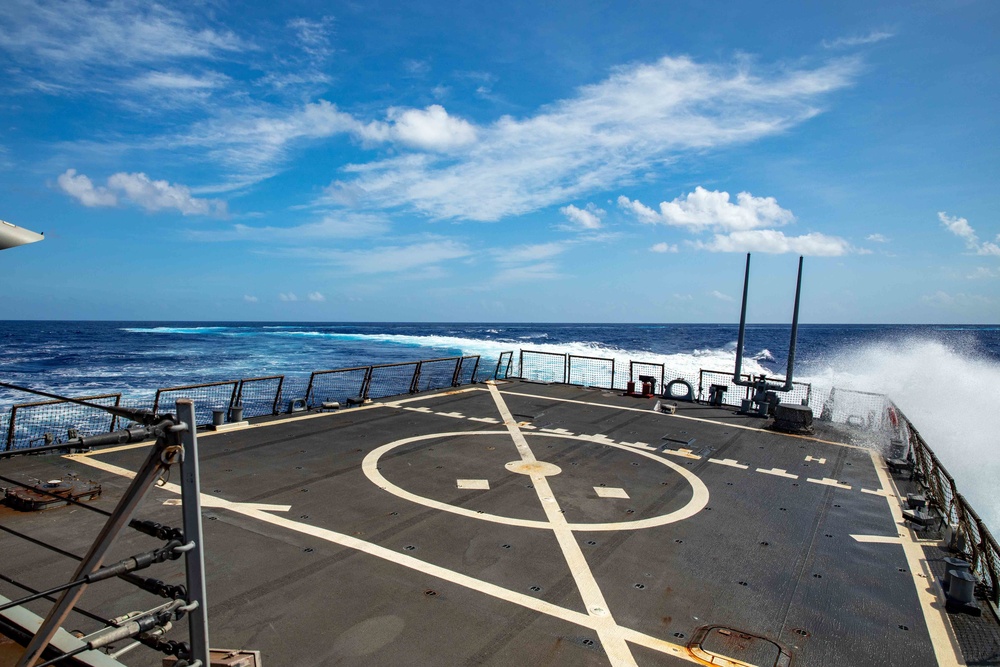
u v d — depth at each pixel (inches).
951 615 258.8
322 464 452.1
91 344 3002.0
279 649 217.5
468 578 278.1
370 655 216.1
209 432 544.1
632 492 410.9
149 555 118.7
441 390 818.2
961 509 325.7
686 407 725.3
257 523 334.6
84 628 222.2
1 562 272.2
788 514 377.7
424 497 386.6
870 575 295.3
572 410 694.5
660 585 278.4
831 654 227.8
